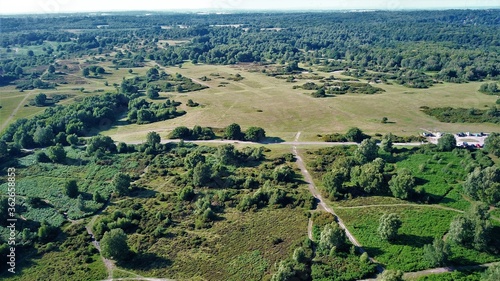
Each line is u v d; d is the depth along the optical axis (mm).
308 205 93250
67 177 111625
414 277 68375
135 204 97375
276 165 117188
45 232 84688
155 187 106625
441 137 124250
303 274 70500
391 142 124688
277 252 77812
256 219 89500
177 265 75875
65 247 82562
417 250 75062
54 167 117500
